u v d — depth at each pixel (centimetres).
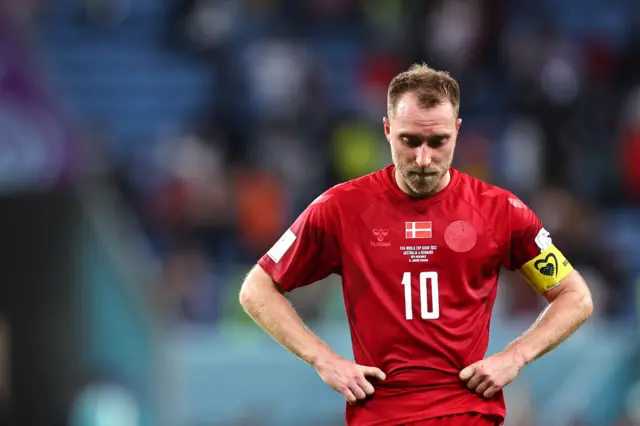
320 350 1541
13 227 3038
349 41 5731
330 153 4712
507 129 4991
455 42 5169
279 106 4806
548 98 5078
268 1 5653
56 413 3023
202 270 4059
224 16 5562
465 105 5134
